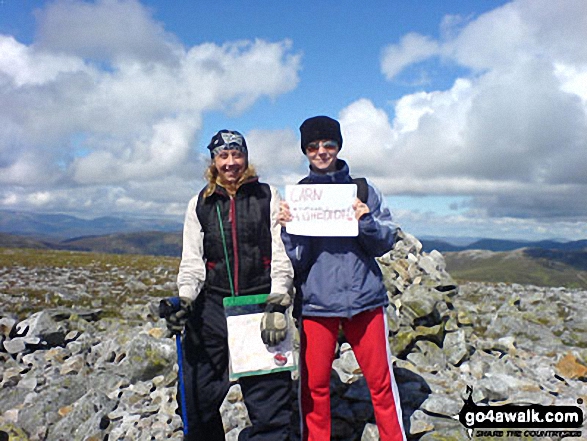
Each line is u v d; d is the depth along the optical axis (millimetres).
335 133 1996
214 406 2080
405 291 3699
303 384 2086
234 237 2014
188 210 2123
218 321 2047
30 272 12359
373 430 2395
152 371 3494
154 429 2680
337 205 1943
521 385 3027
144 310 6523
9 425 2713
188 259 2059
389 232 1939
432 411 2602
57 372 3750
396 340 3330
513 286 10875
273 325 1912
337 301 1959
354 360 2887
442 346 3516
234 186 2061
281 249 2021
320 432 2045
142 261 18297
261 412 1988
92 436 2607
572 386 3338
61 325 4789
